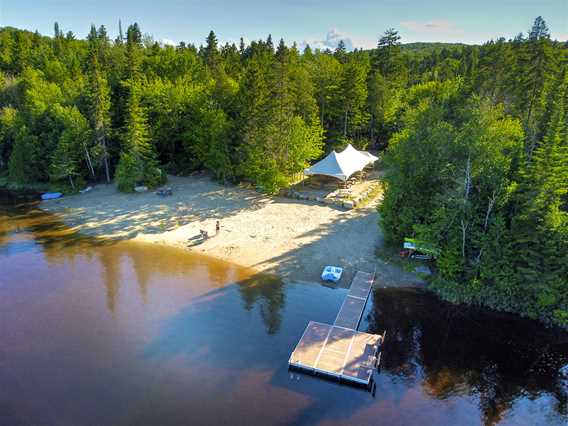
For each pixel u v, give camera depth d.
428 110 36.38
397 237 35.56
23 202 51.25
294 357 22.77
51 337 25.25
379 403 20.53
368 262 34.50
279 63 55.66
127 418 19.19
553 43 56.69
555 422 19.97
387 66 81.00
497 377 22.88
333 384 21.64
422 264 33.53
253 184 55.50
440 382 22.27
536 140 37.28
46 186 57.59
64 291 30.67
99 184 57.66
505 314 28.58
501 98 52.81
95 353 23.80
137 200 50.19
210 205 47.94
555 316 27.42
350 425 19.12
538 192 27.73
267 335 25.56
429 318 28.00
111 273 33.41
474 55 89.12
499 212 30.53
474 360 24.17
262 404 20.16
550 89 43.00
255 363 23.05
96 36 126.88
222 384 21.42
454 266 30.77
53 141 58.12
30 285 31.48
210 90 64.75
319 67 76.88
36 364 22.86
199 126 59.38
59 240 39.72
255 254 36.19
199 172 62.09
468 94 51.97
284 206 47.16
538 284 27.55
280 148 51.19
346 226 41.31
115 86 65.12
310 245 37.47
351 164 51.34
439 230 31.11
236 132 55.34
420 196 34.38
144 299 29.61
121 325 26.53
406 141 35.59
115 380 21.66
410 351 24.72
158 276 32.91
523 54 53.78
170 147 64.75
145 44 130.75
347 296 29.66
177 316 27.55
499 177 30.05
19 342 24.75
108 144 60.19
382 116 71.50
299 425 18.98
